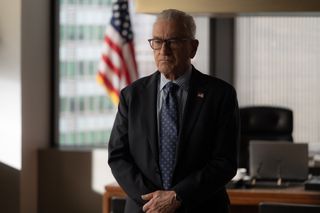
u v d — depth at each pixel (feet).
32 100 33.17
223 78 35.24
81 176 34.27
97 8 35.65
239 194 23.32
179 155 14.61
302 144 25.25
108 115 35.99
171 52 14.51
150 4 23.18
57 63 35.83
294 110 34.81
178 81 15.07
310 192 23.07
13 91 31.63
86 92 35.99
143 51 35.27
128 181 14.87
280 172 25.44
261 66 34.99
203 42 35.32
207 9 22.93
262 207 20.80
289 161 25.31
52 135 35.83
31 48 32.96
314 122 34.65
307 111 34.68
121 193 23.98
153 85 15.38
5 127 31.73
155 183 14.78
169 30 14.42
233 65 35.17
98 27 35.70
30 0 32.78
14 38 31.60
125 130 15.49
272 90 34.94
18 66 31.60
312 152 33.32
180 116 14.94
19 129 31.63
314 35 34.45
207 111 14.82
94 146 35.96
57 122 35.88
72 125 36.06
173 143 14.78
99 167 34.14
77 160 34.30
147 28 35.19
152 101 15.17
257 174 25.64
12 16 31.63
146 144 14.92
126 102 15.56
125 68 33.45
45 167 34.40
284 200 22.94
